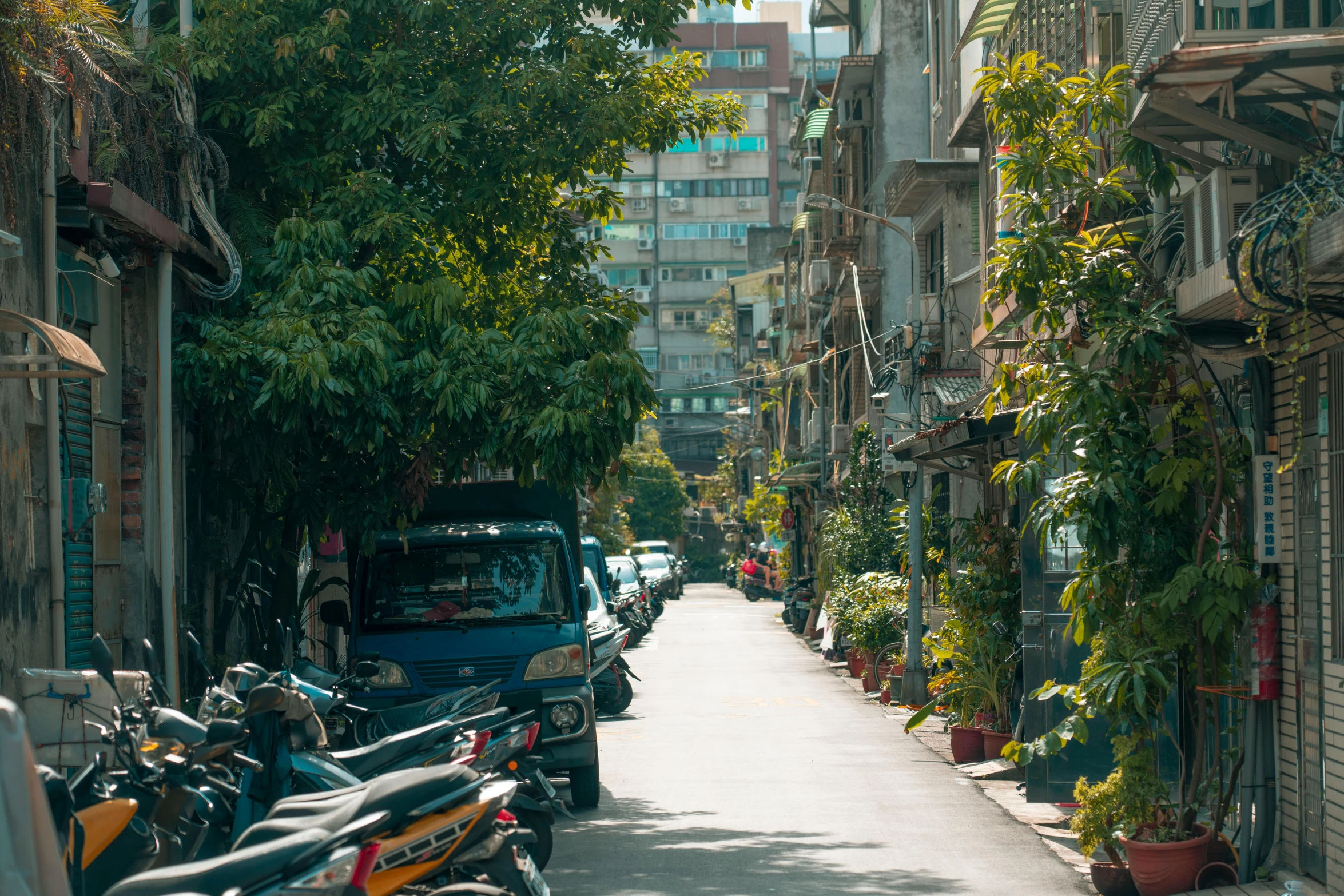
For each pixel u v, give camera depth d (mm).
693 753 13859
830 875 8141
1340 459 7266
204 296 10820
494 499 12664
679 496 79875
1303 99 6848
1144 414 8477
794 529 49625
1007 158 8836
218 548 11859
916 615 18641
